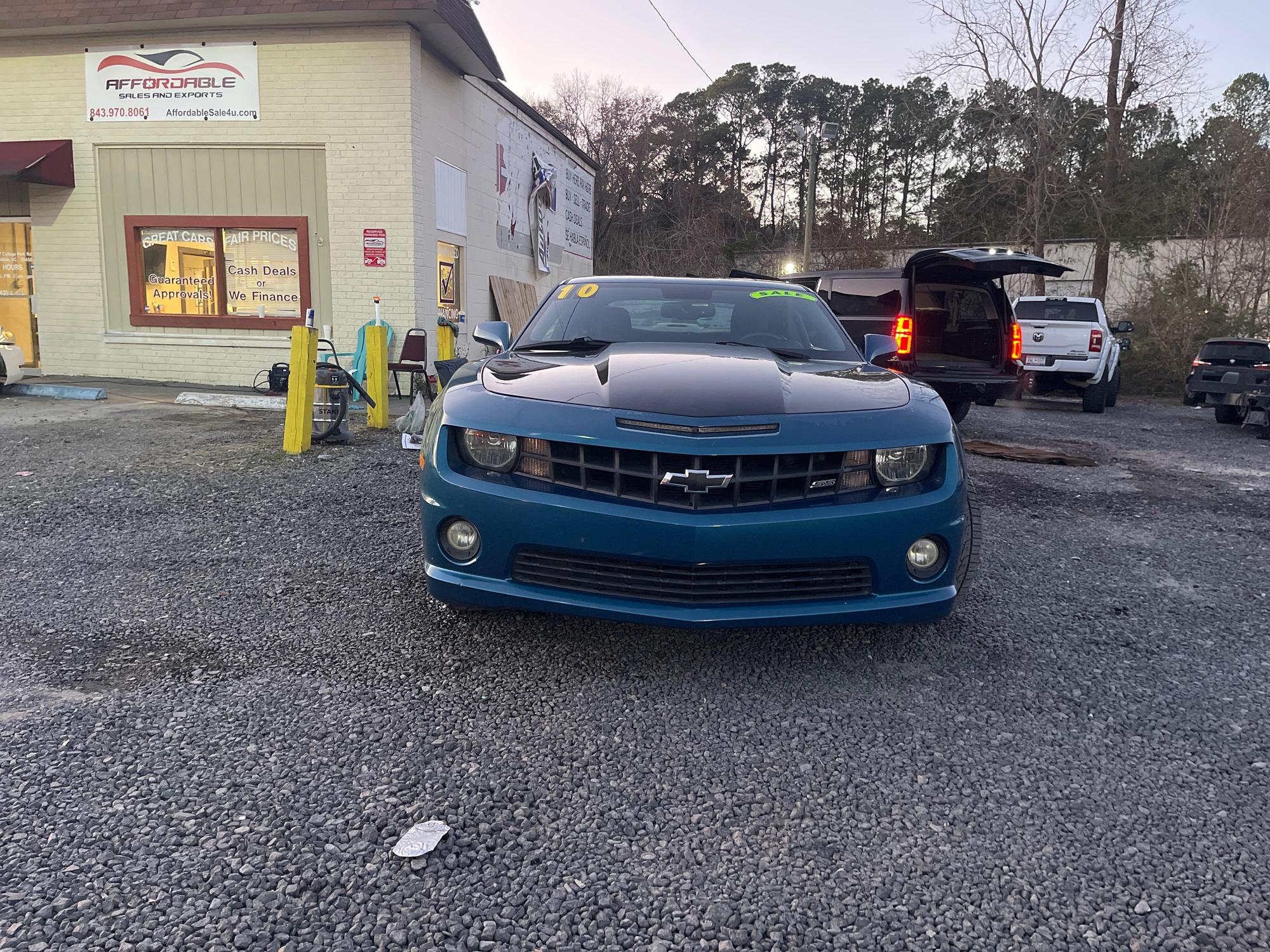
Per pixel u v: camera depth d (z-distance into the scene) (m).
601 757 2.54
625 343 3.86
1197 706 2.99
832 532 2.80
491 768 2.45
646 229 44.44
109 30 11.40
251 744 2.53
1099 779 2.50
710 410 2.90
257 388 11.73
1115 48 21.84
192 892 1.89
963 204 28.47
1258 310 20.83
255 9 10.83
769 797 2.35
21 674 2.95
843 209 47.75
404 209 11.56
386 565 4.27
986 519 5.83
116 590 3.83
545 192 17.55
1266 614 4.00
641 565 2.84
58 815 2.16
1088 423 12.66
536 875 2.00
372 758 2.48
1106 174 23.89
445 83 12.58
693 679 3.07
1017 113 22.52
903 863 2.09
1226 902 1.97
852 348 4.18
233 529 4.86
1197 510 6.38
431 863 2.03
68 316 12.20
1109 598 4.18
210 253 11.99
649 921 1.86
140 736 2.56
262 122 11.56
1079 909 1.94
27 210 12.27
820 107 59.19
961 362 9.43
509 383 3.20
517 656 3.22
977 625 3.72
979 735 2.73
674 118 49.72
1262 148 23.50
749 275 9.02
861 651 3.37
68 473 6.10
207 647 3.22
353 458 7.01
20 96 11.84
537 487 2.88
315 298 11.91
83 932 1.76
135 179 11.88
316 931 1.79
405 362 10.66
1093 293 24.33
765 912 1.90
